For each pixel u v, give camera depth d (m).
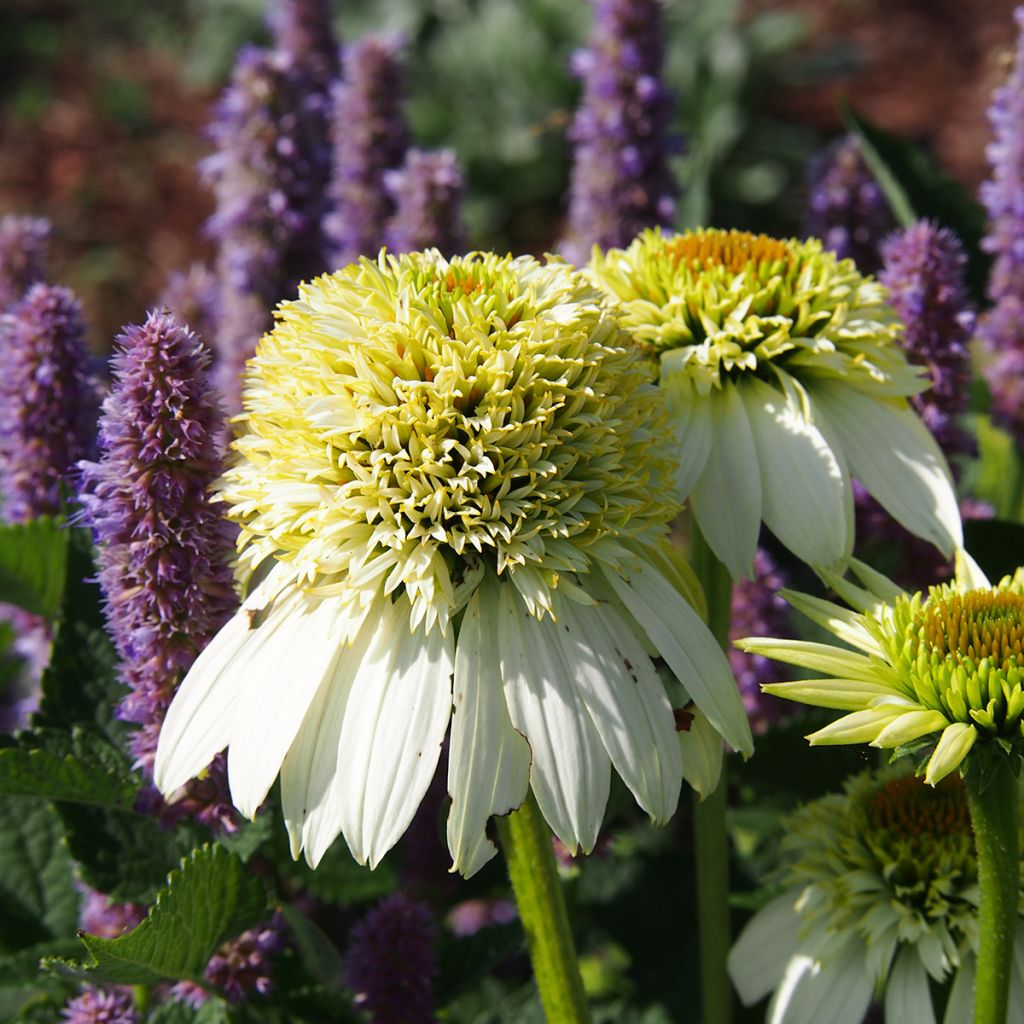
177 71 1.99
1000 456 0.72
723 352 0.56
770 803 0.63
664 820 0.52
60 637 0.59
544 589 0.53
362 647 0.53
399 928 0.58
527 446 0.53
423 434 0.53
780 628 0.62
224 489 0.54
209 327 0.69
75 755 0.58
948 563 0.61
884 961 0.56
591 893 0.66
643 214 0.70
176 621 0.54
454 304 0.53
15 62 1.97
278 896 0.61
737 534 0.56
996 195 0.67
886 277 0.61
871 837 0.57
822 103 1.89
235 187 0.69
